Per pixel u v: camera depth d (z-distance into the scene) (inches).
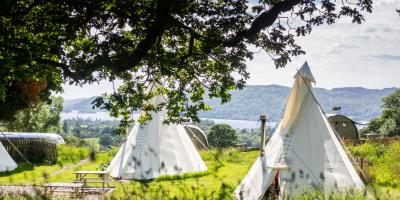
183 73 565.6
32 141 1237.7
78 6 446.0
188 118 569.3
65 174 892.0
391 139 1278.3
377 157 955.3
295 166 550.3
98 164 1033.5
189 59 538.9
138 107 562.6
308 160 554.9
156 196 269.1
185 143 899.4
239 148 1493.6
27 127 2696.9
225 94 546.9
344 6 428.1
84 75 432.8
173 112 576.1
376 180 623.8
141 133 865.5
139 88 574.6
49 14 470.3
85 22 454.0
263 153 590.6
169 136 877.2
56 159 1198.3
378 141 1248.8
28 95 1186.6
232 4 454.6
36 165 1133.1
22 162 1180.5
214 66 550.6
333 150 565.3
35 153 1229.1
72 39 485.7
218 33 463.2
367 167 713.6
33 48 461.7
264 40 450.3
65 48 527.2
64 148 1343.5
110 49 459.8
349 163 571.5
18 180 770.8
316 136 575.5
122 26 478.9
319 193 364.2
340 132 1684.3
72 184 645.3
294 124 586.6
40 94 1337.4
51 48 472.1
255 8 453.4
